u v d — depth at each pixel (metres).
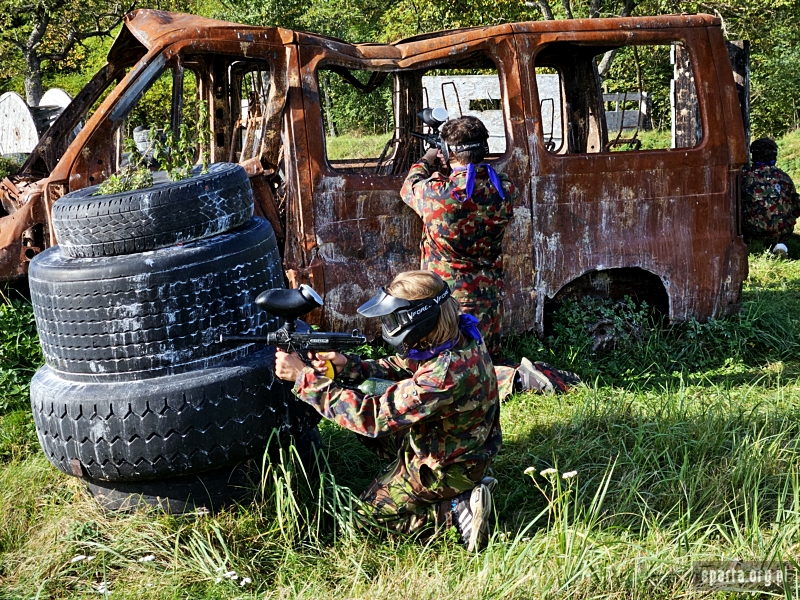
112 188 3.51
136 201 3.23
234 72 6.06
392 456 3.52
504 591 2.78
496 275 4.71
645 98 18.94
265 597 2.93
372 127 15.22
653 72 21.00
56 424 3.28
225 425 3.25
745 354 5.76
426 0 15.23
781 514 3.38
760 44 18.55
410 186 4.62
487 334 4.65
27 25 23.03
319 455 3.74
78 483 3.71
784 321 6.20
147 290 3.18
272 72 4.86
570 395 4.83
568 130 6.84
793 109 24.78
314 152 4.92
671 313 5.65
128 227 3.23
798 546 3.12
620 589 2.88
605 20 5.40
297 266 4.95
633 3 14.30
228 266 3.33
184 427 3.19
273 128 4.88
